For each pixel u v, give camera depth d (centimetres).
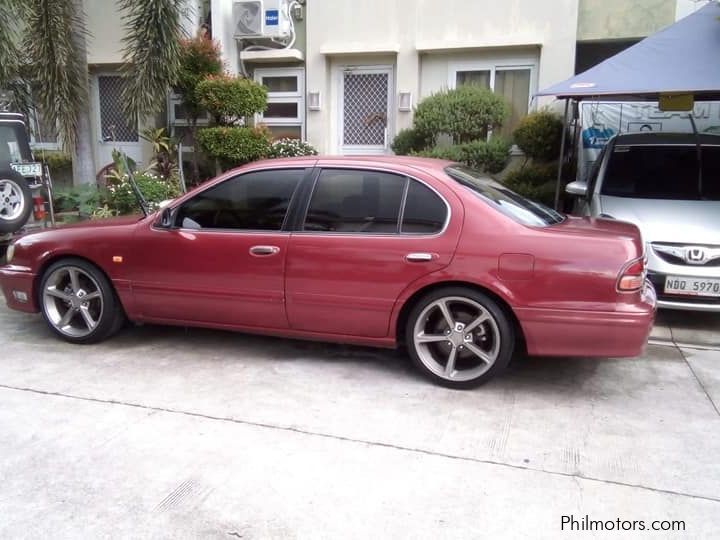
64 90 926
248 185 480
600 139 936
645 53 673
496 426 389
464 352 447
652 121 926
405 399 428
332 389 445
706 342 557
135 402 420
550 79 955
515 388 450
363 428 385
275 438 372
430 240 430
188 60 996
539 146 905
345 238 447
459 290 429
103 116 1212
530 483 325
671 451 359
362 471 336
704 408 419
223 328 497
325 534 284
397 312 443
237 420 395
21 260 535
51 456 350
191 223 491
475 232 423
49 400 423
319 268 452
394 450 359
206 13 1097
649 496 314
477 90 934
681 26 702
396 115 1040
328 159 470
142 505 306
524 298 414
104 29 1149
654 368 493
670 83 613
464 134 944
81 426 386
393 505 306
